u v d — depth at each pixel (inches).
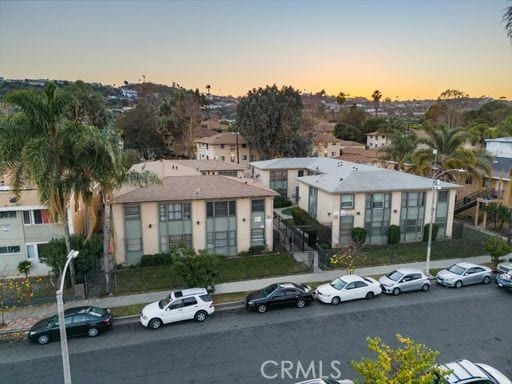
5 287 906.7
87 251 914.7
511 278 892.0
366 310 804.0
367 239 1246.3
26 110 765.9
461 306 819.4
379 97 6653.5
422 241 1286.9
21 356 644.1
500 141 1753.2
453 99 5059.1
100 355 642.8
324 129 3740.2
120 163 864.3
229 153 2701.8
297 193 1859.0
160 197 1060.5
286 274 995.3
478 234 1363.2
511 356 626.8
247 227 1148.5
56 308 819.4
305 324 743.1
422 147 1583.4
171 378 577.9
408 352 398.3
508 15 807.7
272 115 2445.9
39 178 741.3
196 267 838.5
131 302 842.2
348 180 1250.6
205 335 705.6
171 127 3329.2
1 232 975.6
